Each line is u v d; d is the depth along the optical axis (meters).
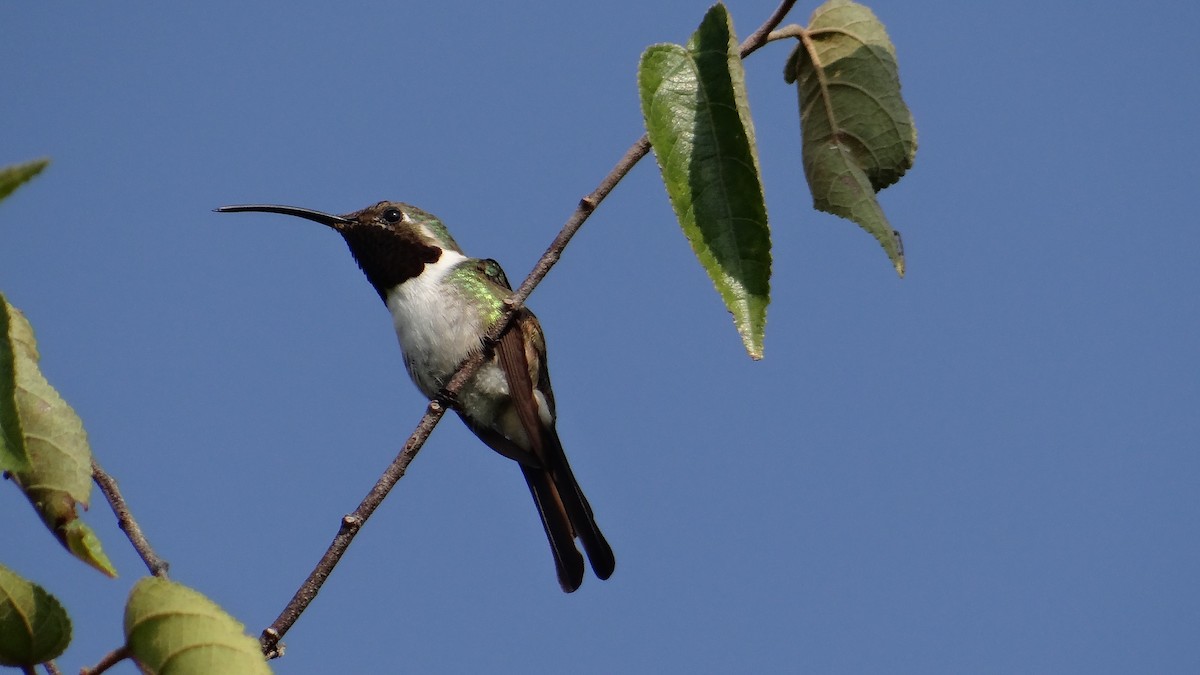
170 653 4.88
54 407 5.98
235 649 4.88
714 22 5.84
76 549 5.88
